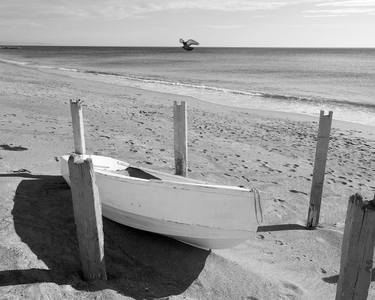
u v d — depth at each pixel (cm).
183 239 541
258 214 481
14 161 798
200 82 3312
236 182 848
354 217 312
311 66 6338
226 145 1185
